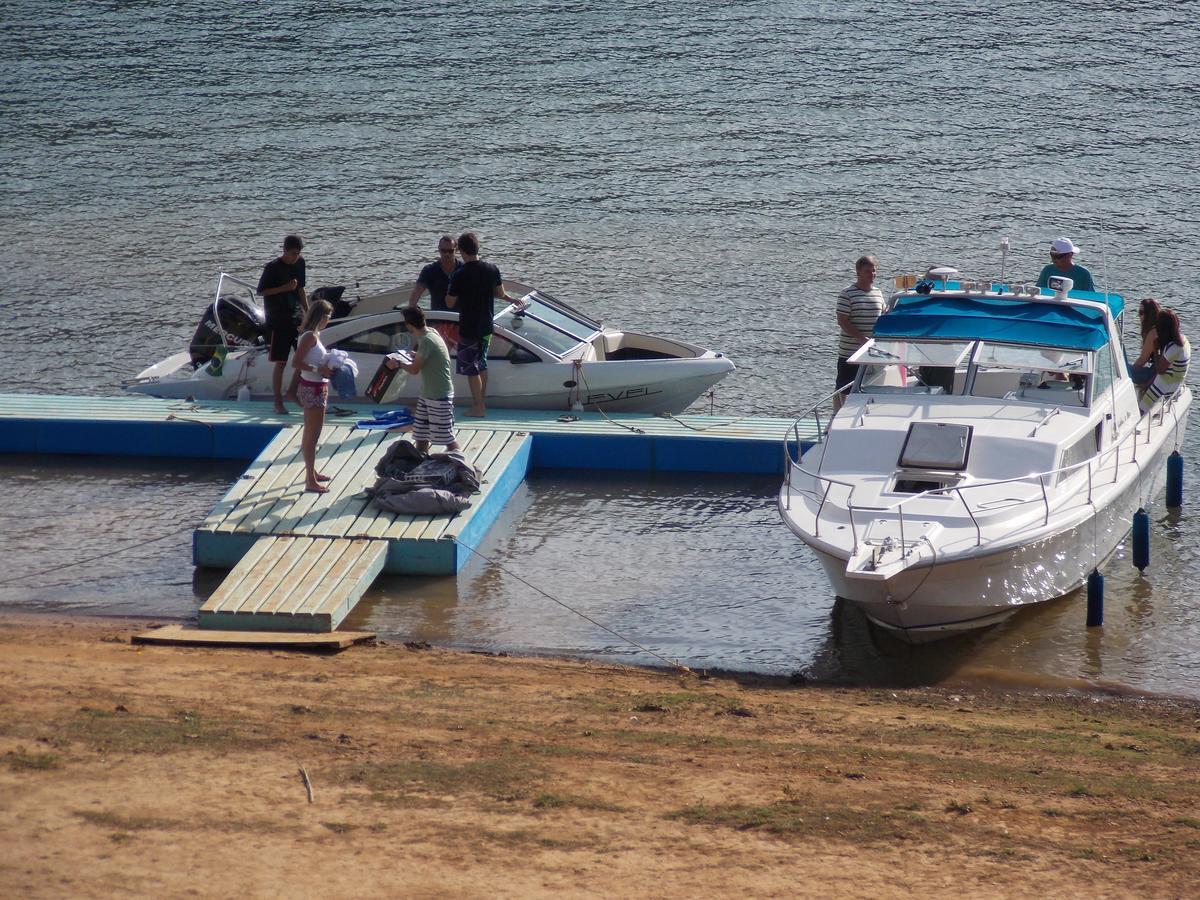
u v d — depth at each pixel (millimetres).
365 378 58562
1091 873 22141
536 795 24734
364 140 114000
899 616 39281
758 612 42094
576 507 51219
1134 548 44250
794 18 150625
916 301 48750
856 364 50094
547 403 58969
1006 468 42344
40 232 92812
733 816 24156
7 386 67000
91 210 97562
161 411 58344
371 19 152750
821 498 41781
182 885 19812
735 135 113812
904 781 26844
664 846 22641
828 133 114000
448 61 137500
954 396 46000
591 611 41938
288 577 41562
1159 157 106062
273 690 32062
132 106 123938
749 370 68250
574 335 60219
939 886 21469
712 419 58000
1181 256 85062
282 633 38625
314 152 111062
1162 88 124250
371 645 38469
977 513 39906
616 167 106312
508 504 51438
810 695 35719
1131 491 46594
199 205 98688
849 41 141500
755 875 21578
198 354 62688
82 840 21203
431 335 48031
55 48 142250
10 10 156250
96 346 72875
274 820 22656
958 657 39219
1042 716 34531
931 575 38156
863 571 36469
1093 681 37562
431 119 119625
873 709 34344
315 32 148000
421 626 40625
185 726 27734
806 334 73500
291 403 59938
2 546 46844
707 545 47531
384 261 86500
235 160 109125
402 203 98812
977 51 137125
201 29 149250
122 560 45750
